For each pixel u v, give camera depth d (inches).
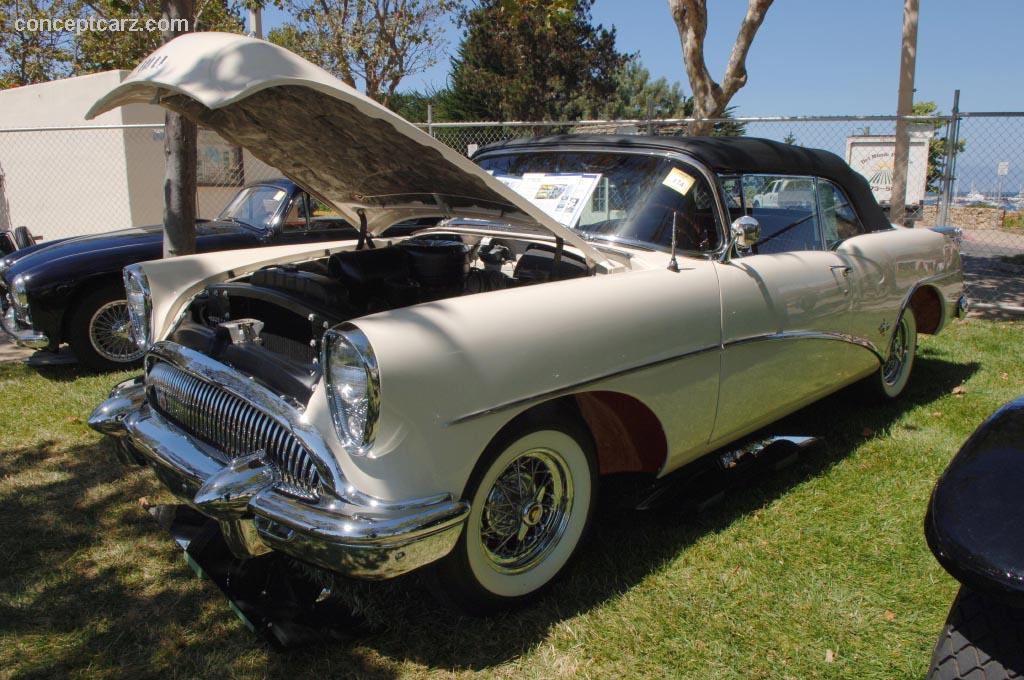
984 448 70.7
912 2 329.4
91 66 781.9
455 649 91.3
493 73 1071.6
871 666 89.1
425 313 84.6
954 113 298.2
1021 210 623.8
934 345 241.4
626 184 128.7
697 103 335.3
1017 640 64.7
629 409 109.6
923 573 108.5
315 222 244.1
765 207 134.3
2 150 595.2
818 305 134.6
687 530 119.7
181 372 102.5
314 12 658.2
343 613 94.3
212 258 126.7
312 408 83.8
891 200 330.3
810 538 117.7
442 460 83.0
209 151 441.4
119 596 101.8
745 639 93.5
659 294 106.4
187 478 93.3
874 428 164.7
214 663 88.5
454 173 101.7
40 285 199.5
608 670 88.1
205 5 429.1
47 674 86.4
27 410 176.2
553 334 92.3
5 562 109.8
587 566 109.2
